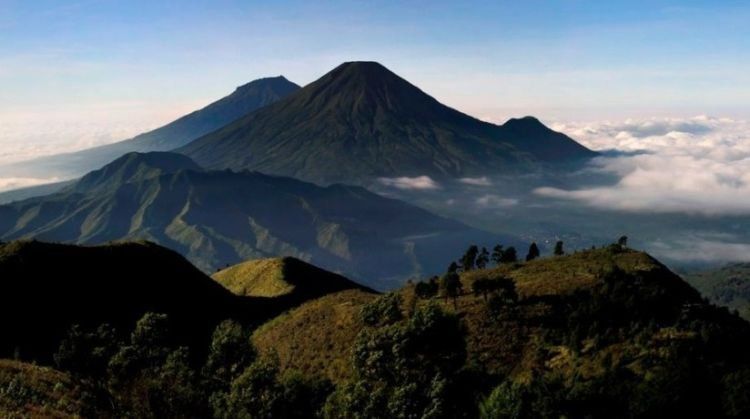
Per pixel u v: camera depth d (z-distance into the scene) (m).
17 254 117.75
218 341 64.50
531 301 93.94
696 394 54.00
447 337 56.53
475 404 53.81
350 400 49.59
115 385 50.84
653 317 80.62
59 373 56.50
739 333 75.56
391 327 57.44
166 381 50.53
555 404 50.84
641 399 53.00
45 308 107.19
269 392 51.59
